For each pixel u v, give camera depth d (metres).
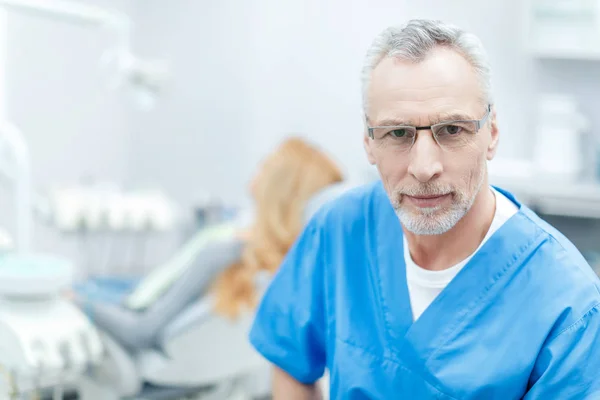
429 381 1.11
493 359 1.07
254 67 3.70
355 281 1.24
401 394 1.14
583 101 3.42
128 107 3.69
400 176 1.02
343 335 1.22
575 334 1.03
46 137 3.33
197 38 3.80
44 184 3.32
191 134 3.83
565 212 3.04
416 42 1.00
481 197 1.10
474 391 1.07
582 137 3.40
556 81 3.44
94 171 3.57
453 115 0.98
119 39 1.96
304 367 1.30
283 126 3.68
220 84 3.77
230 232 2.31
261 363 2.33
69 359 1.65
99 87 3.53
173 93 3.84
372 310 1.21
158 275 2.35
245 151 3.73
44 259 1.70
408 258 1.18
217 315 2.14
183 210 3.82
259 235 2.19
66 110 3.41
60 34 3.34
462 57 1.01
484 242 1.12
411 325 1.15
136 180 3.76
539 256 1.10
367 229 1.26
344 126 3.58
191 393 2.35
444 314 1.12
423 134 0.99
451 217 1.02
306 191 2.23
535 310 1.07
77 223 2.66
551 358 1.03
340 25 3.56
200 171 3.82
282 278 1.33
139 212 2.73
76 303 2.16
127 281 2.66
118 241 3.50
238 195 3.74
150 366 2.19
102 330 2.16
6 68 3.12
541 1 3.26
